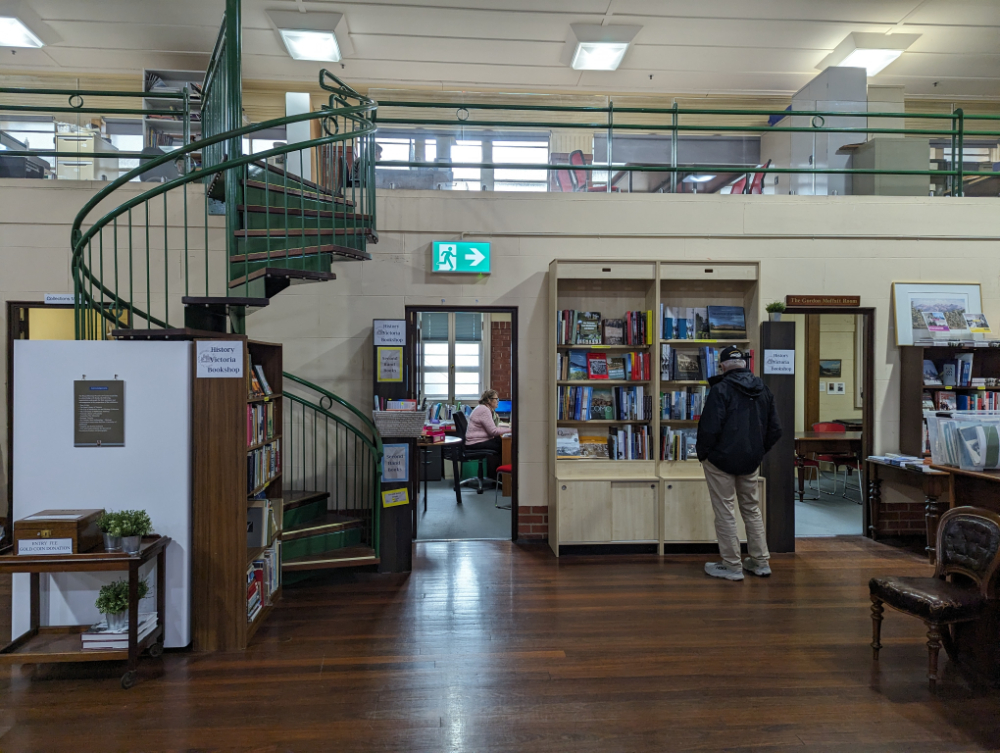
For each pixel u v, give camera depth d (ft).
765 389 14.93
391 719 8.78
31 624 10.44
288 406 17.83
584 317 17.74
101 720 8.73
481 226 18.17
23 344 10.57
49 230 17.22
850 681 9.89
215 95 14.08
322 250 12.98
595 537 16.81
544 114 21.57
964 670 10.26
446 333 32.76
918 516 18.81
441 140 18.34
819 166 20.21
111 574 10.74
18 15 22.02
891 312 18.78
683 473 17.42
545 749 8.07
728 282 18.34
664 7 22.17
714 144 20.94
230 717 8.80
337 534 15.57
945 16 22.62
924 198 18.81
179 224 17.54
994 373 18.01
